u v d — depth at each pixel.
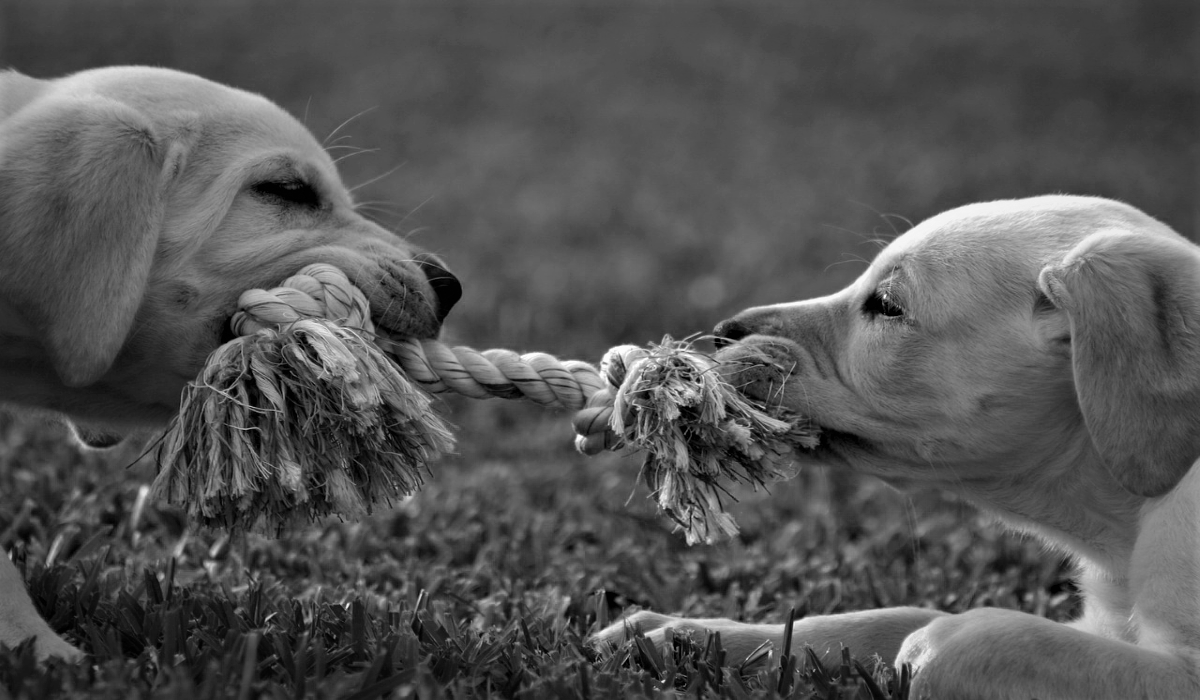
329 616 4.12
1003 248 4.27
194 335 4.25
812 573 5.60
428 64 23.44
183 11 25.20
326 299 4.14
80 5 24.19
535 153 18.19
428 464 3.98
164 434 3.90
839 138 19.09
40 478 5.96
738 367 4.34
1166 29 27.66
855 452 4.45
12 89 4.39
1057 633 3.60
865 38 26.75
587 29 27.48
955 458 4.31
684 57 25.16
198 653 3.58
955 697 3.54
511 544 5.70
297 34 24.66
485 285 10.85
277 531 3.78
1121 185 14.95
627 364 4.13
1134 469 3.75
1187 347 3.74
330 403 3.73
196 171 4.36
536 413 8.38
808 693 3.58
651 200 15.35
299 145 4.68
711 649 4.05
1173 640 3.72
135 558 5.00
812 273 11.19
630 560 5.58
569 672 3.66
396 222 13.52
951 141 18.56
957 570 5.74
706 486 3.91
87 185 3.94
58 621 4.04
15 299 3.93
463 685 3.44
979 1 30.62
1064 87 22.62
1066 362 4.11
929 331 4.25
